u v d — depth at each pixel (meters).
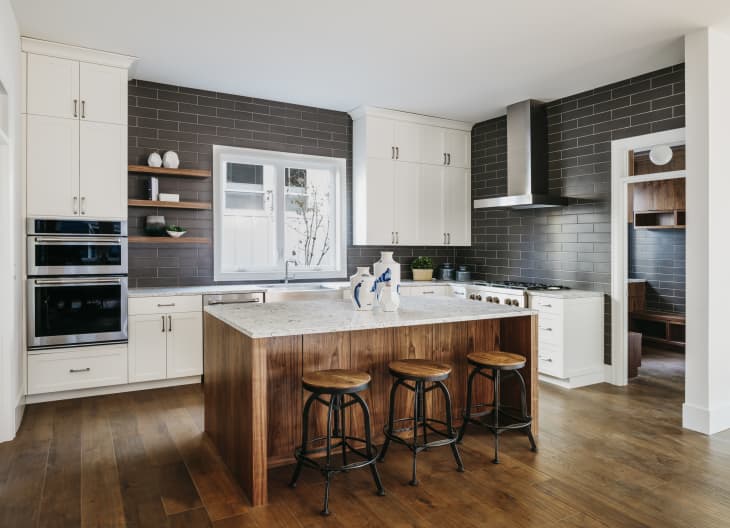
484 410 3.62
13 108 3.31
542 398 4.20
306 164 5.57
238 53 4.03
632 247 6.94
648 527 2.22
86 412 3.72
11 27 3.21
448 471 2.79
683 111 4.14
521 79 4.59
